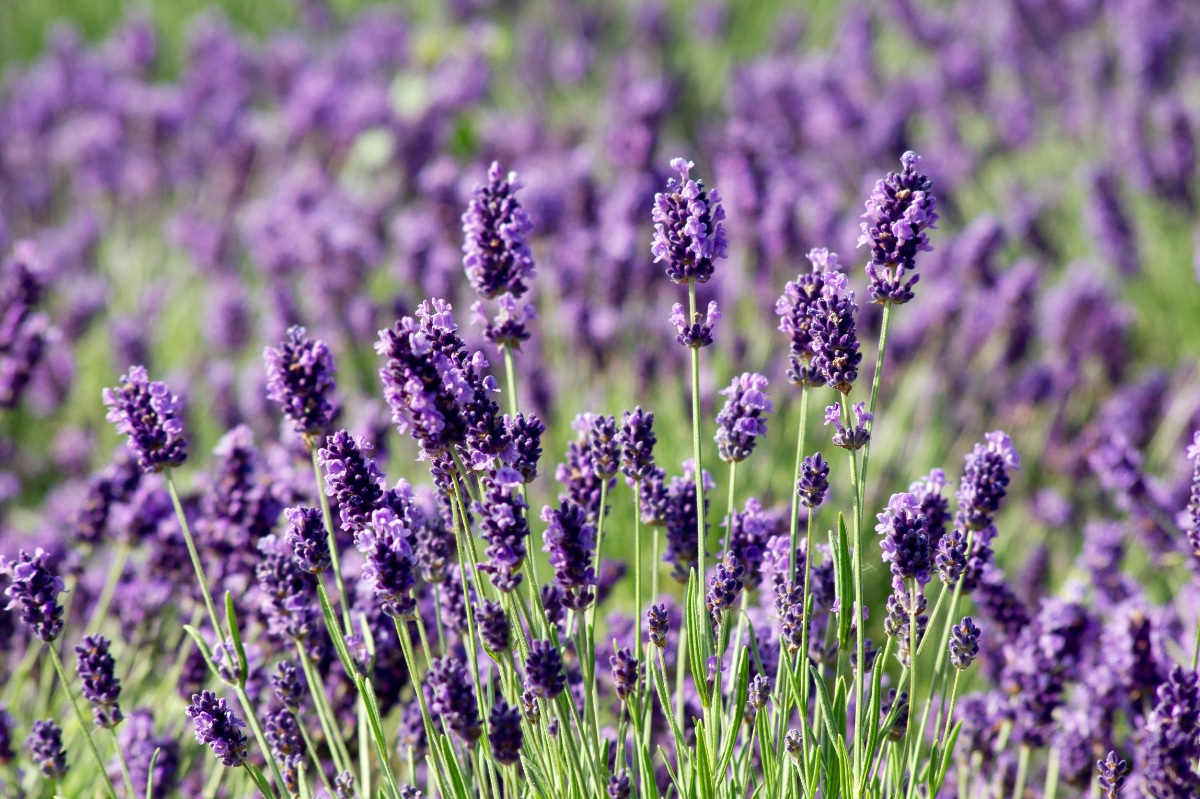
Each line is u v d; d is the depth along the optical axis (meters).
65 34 16.78
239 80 16.55
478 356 4.21
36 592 4.46
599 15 19.39
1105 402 10.18
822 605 4.82
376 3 21.41
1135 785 5.28
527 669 4.08
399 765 5.83
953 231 13.40
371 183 14.55
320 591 4.34
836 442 4.27
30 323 7.47
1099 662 5.96
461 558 4.25
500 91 18.16
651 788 4.31
